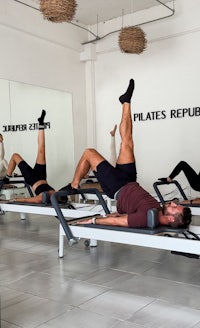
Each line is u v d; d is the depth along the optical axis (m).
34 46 7.40
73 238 3.70
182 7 7.21
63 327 2.31
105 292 2.88
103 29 8.45
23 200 5.27
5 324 2.36
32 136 7.20
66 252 4.11
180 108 7.45
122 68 8.24
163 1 7.36
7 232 5.21
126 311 2.53
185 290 2.89
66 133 8.20
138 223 3.32
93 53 8.49
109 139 8.55
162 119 7.70
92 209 4.93
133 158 3.88
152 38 7.62
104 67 8.52
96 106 8.72
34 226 5.62
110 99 8.48
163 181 5.81
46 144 7.66
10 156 6.67
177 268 3.47
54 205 3.80
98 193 4.38
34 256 3.97
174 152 7.57
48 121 7.67
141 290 2.91
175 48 7.45
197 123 7.24
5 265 3.66
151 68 7.80
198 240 2.95
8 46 6.85
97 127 8.74
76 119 8.48
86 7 7.59
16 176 6.43
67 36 8.09
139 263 3.65
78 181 4.12
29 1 7.16
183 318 2.40
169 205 3.35
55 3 4.63
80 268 3.51
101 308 2.58
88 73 8.70
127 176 3.78
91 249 4.23
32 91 7.34
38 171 5.56
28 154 7.08
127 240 3.31
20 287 3.03
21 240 4.72
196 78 7.21
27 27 7.08
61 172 8.05
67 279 3.20
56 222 5.92
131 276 3.26
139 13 7.84
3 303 2.70
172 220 3.26
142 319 2.40
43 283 3.11
